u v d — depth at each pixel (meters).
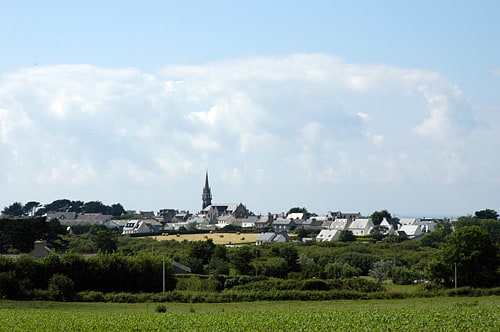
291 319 46.97
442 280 83.25
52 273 73.75
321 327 42.91
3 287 66.31
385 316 46.97
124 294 69.00
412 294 73.56
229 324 45.16
